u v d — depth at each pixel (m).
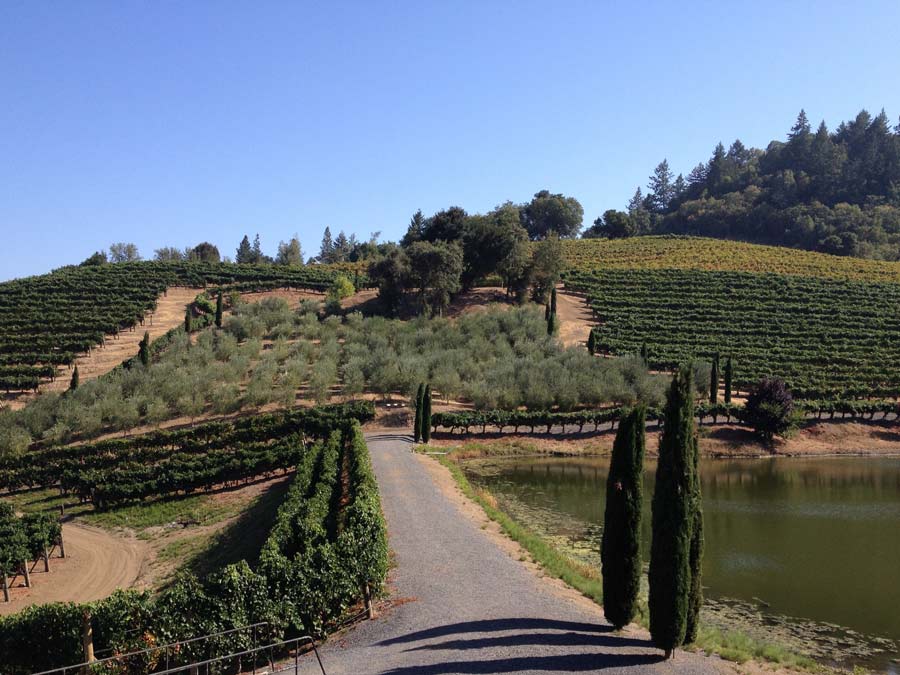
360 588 21.67
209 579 19.81
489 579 24.19
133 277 111.94
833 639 21.88
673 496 17.48
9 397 68.44
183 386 64.69
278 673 17.61
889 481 48.69
